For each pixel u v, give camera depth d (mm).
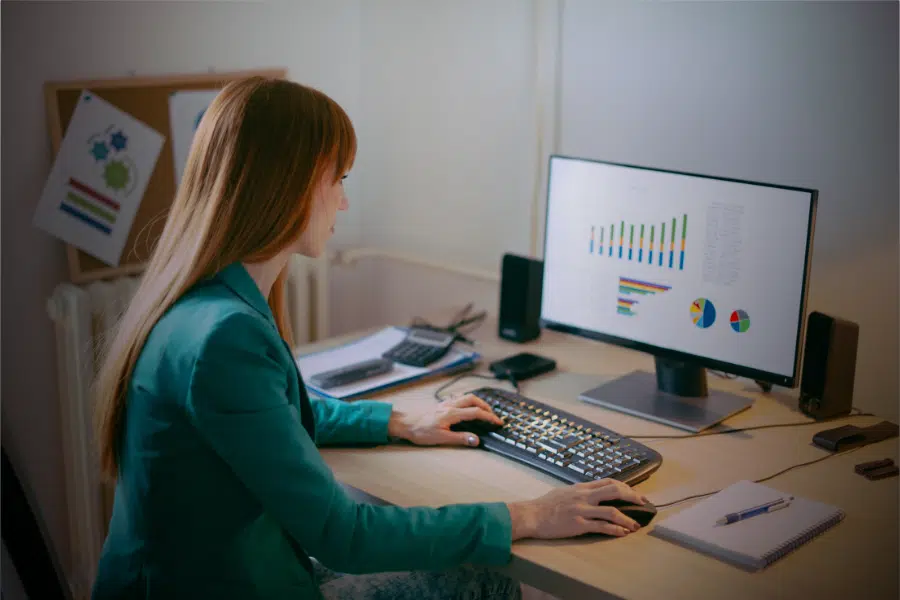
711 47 1850
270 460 1059
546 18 2061
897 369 1768
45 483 2102
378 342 1883
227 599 1109
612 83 2002
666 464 1418
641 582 1101
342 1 2373
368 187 2520
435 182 2375
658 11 1902
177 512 1086
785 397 1683
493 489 1333
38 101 1896
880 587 1096
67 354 1941
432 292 2463
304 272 2307
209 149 1106
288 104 1098
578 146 2092
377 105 2441
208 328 1052
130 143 2020
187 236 1119
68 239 1969
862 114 1701
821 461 1438
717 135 1883
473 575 1369
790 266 1443
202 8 2107
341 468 1395
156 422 1071
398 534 1132
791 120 1783
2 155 1867
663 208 1568
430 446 1476
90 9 1930
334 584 1345
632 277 1637
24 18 1843
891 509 1287
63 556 2166
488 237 2307
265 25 2230
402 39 2338
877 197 1719
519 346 1950
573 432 1463
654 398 1651
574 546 1180
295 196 1104
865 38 1671
